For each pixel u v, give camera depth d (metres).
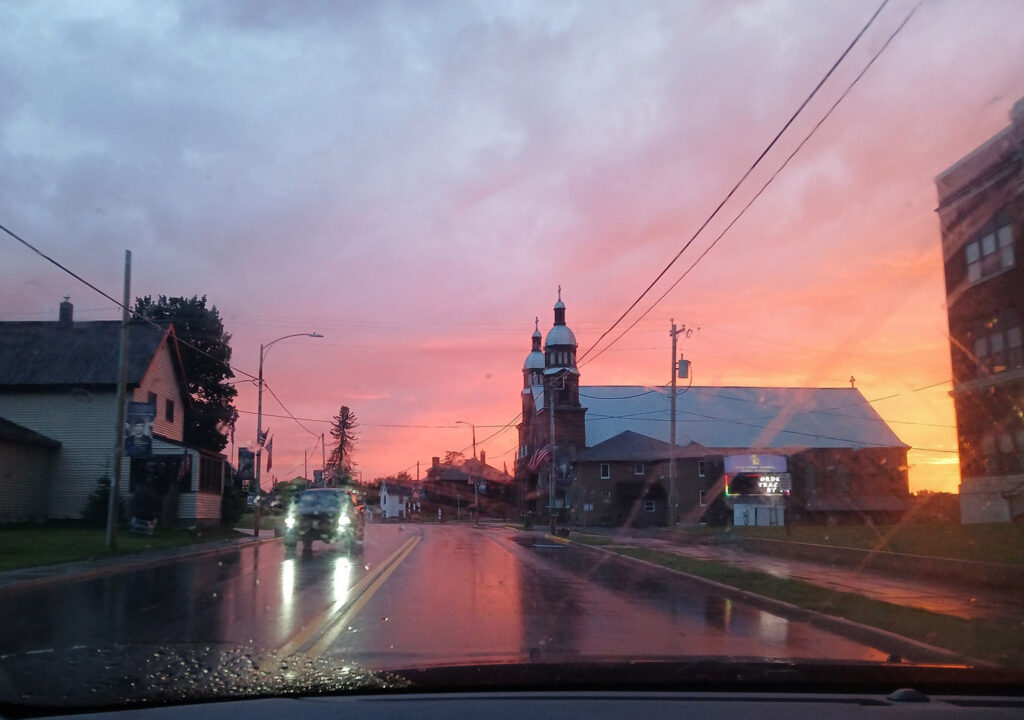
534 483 75.94
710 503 59.31
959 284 27.45
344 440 127.75
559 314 69.81
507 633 10.80
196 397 49.84
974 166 26.16
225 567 21.28
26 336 36.22
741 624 12.11
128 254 24.84
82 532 30.48
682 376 37.00
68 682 5.96
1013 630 10.80
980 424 27.20
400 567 20.98
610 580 18.47
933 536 24.69
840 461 59.25
